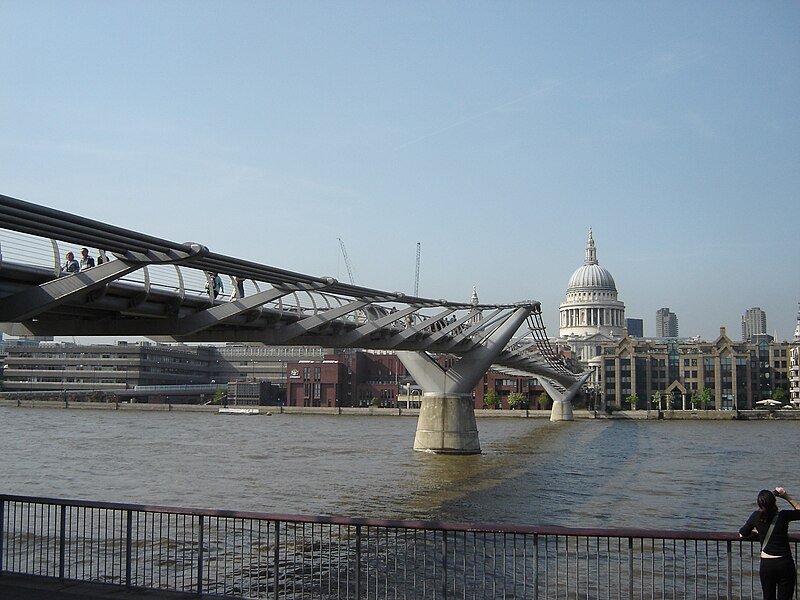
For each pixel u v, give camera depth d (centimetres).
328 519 1614
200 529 1712
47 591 1692
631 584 1470
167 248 2898
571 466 7069
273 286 4156
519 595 2520
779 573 1362
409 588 2556
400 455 7931
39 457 7450
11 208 2228
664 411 19562
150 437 10419
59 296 2886
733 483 5928
